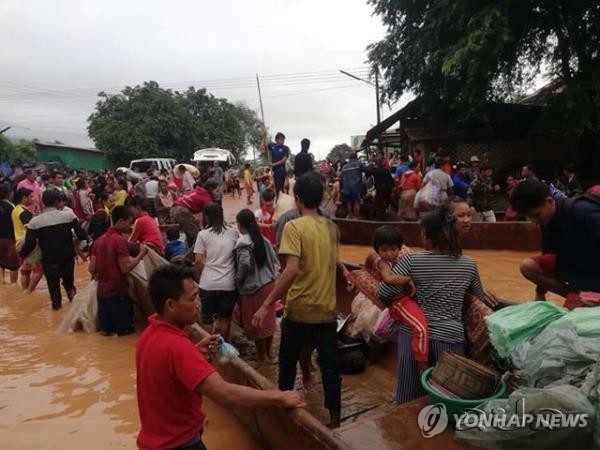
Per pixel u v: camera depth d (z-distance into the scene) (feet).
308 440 10.69
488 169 43.93
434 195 40.37
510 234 38.24
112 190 45.24
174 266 9.00
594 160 65.98
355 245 45.34
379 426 11.00
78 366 20.03
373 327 18.56
